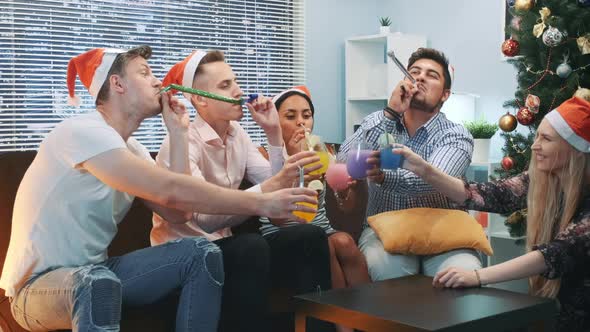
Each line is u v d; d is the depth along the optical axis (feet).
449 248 8.13
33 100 13.47
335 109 17.12
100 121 6.59
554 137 7.11
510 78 15.01
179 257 6.42
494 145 15.38
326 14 16.79
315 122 16.69
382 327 5.35
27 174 6.68
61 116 13.85
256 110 8.19
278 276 7.69
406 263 8.23
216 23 15.57
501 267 6.54
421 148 9.09
